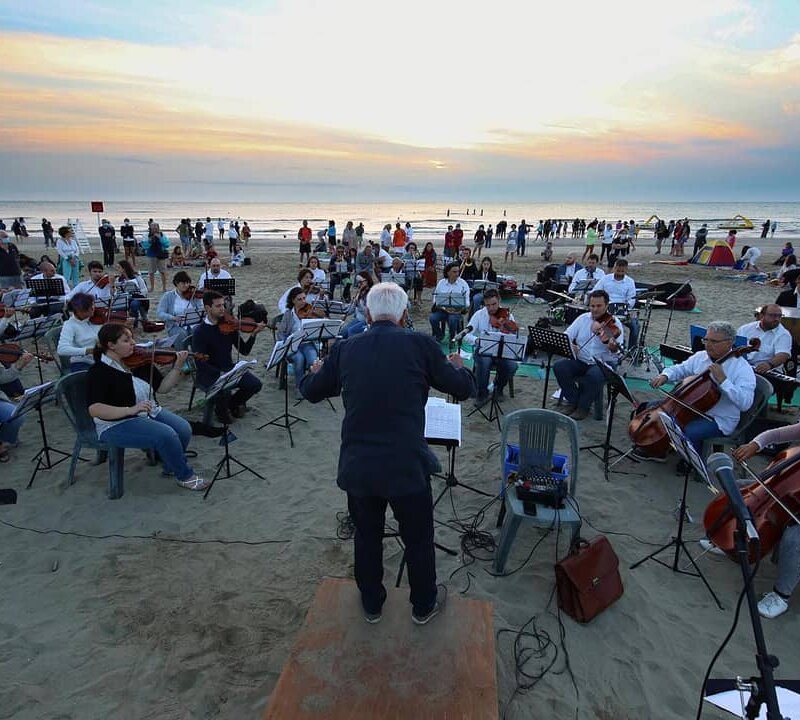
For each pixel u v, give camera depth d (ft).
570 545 11.36
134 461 16.01
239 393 18.93
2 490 14.10
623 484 15.35
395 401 6.94
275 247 92.02
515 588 11.14
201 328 17.94
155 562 11.76
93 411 12.98
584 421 19.86
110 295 28.02
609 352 19.97
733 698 7.32
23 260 40.70
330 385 7.63
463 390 7.70
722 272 63.16
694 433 15.03
